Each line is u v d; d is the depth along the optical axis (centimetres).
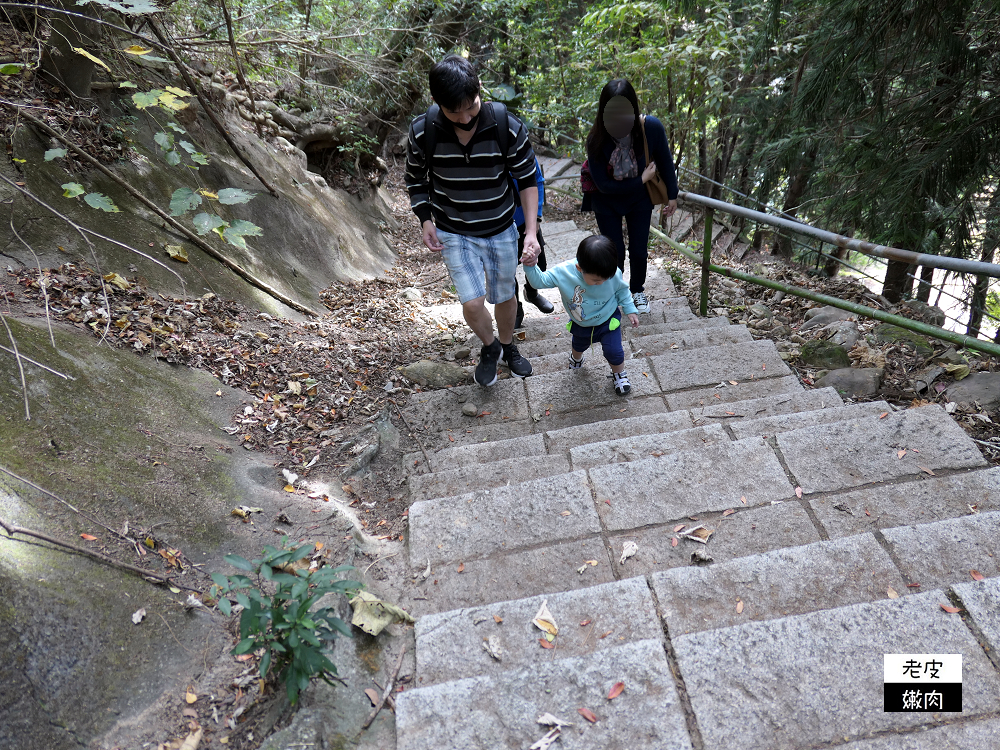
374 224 773
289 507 252
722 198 1177
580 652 186
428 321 502
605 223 439
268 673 175
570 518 243
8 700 149
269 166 586
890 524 222
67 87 388
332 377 368
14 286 290
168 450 251
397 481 295
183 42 536
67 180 358
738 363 375
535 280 335
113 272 337
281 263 485
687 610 193
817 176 720
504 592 219
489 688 171
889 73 527
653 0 778
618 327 344
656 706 161
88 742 153
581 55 902
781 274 595
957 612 174
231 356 340
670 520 238
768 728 155
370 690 181
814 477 246
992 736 146
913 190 501
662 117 896
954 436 251
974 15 504
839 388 341
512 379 383
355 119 780
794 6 679
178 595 195
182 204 230
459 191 308
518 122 303
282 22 699
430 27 791
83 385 252
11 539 179
